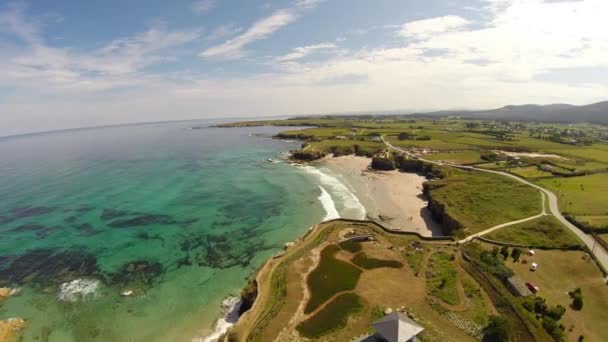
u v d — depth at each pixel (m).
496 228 60.34
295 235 64.06
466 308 37.81
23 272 51.34
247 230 66.69
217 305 43.19
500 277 43.47
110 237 63.88
